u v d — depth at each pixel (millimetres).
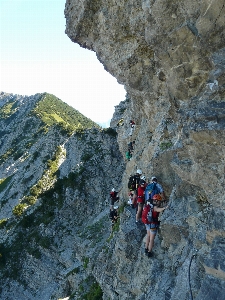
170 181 11531
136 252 12414
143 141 17188
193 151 7953
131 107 22906
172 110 10273
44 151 65562
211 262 7129
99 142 53250
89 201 45656
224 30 7125
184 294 7871
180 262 8945
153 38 8773
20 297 38875
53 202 47125
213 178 7648
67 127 65812
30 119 128250
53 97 150375
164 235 10133
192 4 7613
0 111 174750
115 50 12484
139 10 10227
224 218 7301
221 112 7062
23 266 41406
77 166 49688
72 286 28078
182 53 8133
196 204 9195
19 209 49188
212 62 7449
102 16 11750
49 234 42594
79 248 30922
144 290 10562
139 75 12656
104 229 31094
